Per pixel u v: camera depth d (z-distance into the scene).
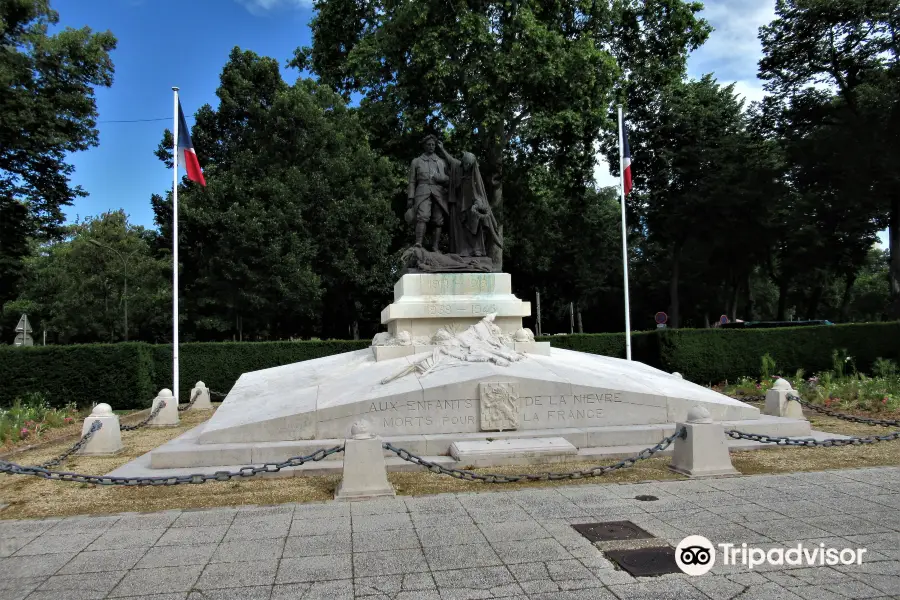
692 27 24.75
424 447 8.43
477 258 12.41
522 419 9.05
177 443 8.73
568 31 24.27
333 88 31.39
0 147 22.78
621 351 21.11
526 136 23.91
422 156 13.02
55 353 16.36
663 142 35.84
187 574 4.57
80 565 4.80
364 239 29.47
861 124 28.08
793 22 30.86
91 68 23.92
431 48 21.34
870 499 6.27
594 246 44.59
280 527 5.62
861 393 13.86
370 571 4.54
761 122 34.16
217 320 29.03
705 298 48.09
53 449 10.45
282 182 28.34
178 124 16.89
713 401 9.73
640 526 5.47
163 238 32.72
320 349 19.31
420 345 11.05
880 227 34.88
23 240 27.53
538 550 4.91
